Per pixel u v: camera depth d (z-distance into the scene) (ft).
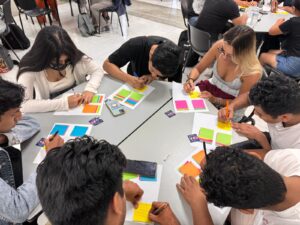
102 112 5.25
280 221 2.92
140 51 6.29
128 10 18.79
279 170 3.31
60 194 1.83
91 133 4.72
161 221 3.27
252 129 4.92
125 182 3.62
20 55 12.86
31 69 5.43
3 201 3.13
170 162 4.21
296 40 8.79
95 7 14.28
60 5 19.58
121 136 4.68
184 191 3.65
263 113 3.99
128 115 5.20
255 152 4.35
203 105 5.56
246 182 2.26
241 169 2.33
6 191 3.20
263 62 9.48
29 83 5.46
